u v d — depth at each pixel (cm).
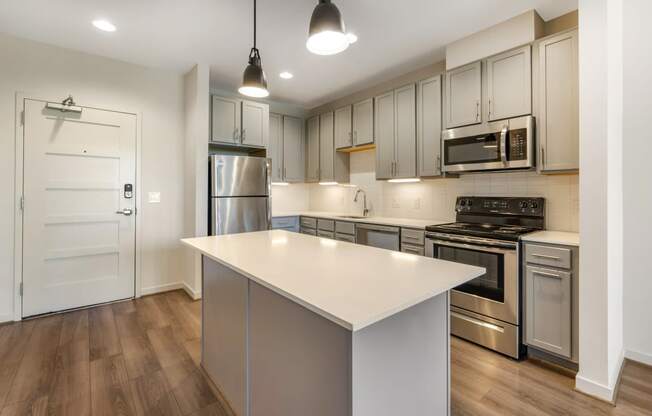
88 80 306
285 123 455
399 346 115
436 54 307
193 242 205
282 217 429
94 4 226
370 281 119
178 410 171
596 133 179
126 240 333
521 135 239
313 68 341
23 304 282
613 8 188
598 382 180
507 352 224
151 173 345
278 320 130
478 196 301
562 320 200
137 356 225
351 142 398
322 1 147
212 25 255
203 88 335
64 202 299
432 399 131
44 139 287
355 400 98
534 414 167
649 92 207
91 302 315
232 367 168
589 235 183
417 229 289
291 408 123
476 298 241
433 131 304
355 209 436
